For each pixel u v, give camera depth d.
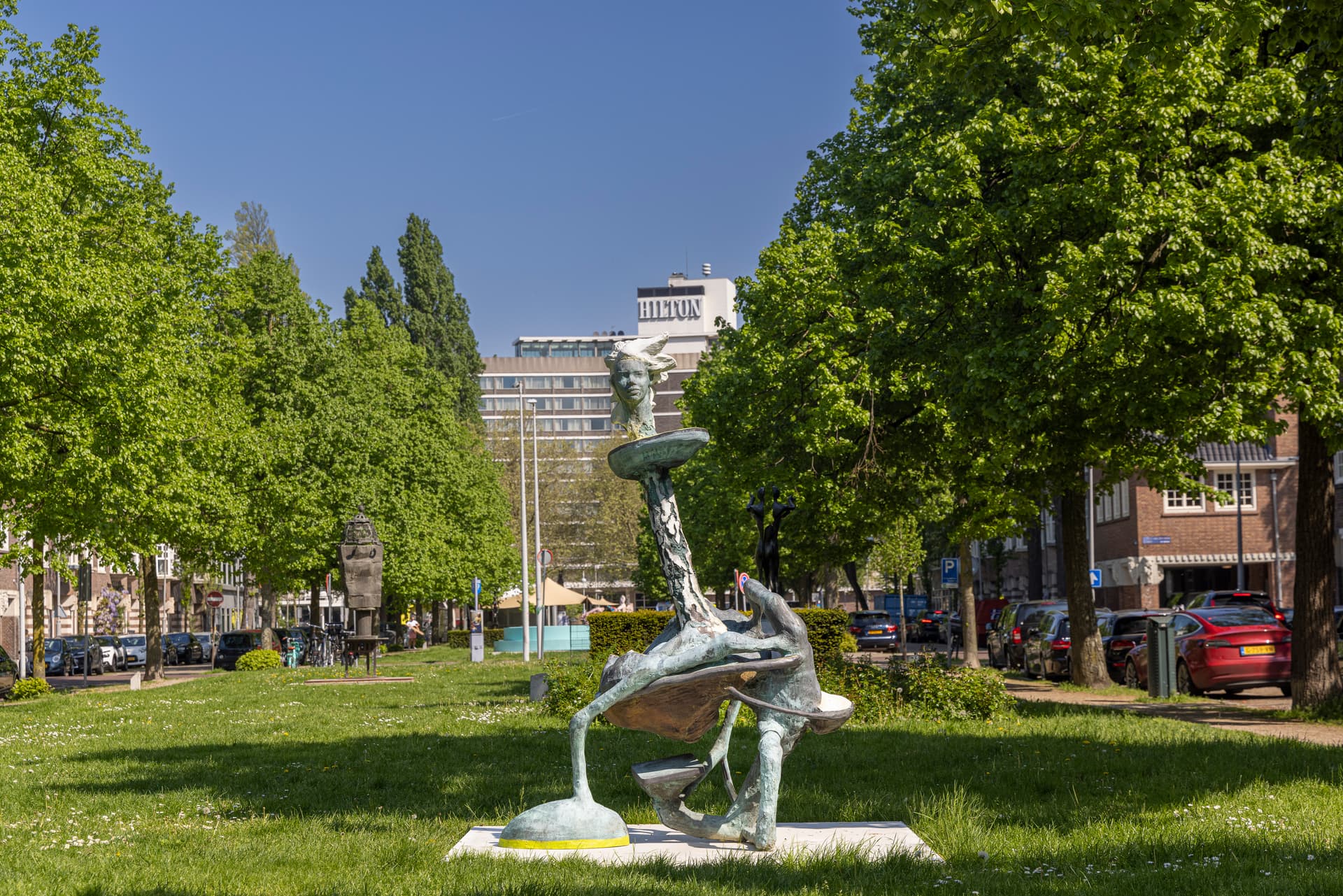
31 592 57.25
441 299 82.81
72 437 28.09
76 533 31.05
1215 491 24.34
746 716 17.69
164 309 34.00
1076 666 25.95
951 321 20.56
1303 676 18.53
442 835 9.42
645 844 8.74
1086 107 17.91
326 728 19.70
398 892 7.18
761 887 7.24
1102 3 10.67
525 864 7.95
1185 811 9.69
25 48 33.81
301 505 46.19
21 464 26.50
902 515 29.59
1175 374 16.61
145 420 29.11
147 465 29.75
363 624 38.81
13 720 23.73
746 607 37.50
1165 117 16.62
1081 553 25.97
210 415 40.53
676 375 172.00
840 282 25.67
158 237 37.28
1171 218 15.91
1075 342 17.14
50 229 27.91
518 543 91.56
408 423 61.09
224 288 42.16
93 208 33.97
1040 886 7.28
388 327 65.69
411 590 54.12
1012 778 11.70
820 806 10.41
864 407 24.34
